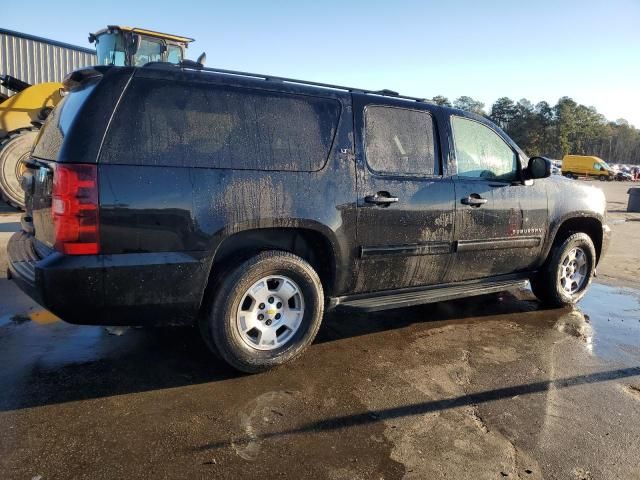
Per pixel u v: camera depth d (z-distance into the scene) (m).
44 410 3.10
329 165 3.87
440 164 4.54
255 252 3.65
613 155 115.44
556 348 4.51
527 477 2.67
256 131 3.61
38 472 2.53
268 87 3.75
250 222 3.50
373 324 4.97
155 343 4.19
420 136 4.46
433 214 4.38
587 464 2.80
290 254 3.74
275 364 3.71
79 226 3.02
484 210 4.73
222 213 3.40
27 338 4.22
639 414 3.37
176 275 3.29
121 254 3.14
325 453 2.80
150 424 3.00
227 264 3.56
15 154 10.08
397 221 4.17
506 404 3.44
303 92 3.89
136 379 3.55
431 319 5.21
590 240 5.80
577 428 3.17
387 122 4.27
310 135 3.83
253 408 3.23
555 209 5.37
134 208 3.14
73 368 3.68
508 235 4.96
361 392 3.51
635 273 8.00
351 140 4.01
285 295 3.75
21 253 3.63
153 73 3.32
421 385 3.66
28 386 3.39
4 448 2.70
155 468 2.61
